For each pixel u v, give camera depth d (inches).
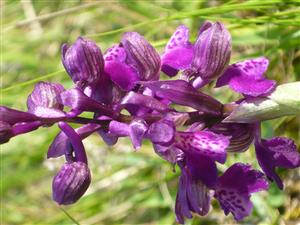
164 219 4.4
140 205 4.5
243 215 2.6
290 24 3.6
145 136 2.5
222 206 2.6
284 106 2.6
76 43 2.5
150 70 2.6
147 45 2.6
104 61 2.5
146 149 4.7
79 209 4.7
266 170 2.8
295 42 4.0
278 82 4.3
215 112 2.6
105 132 2.6
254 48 4.6
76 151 2.4
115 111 2.5
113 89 2.5
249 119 2.6
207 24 2.7
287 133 4.1
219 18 3.7
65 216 4.7
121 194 4.7
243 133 2.7
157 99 2.6
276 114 2.6
